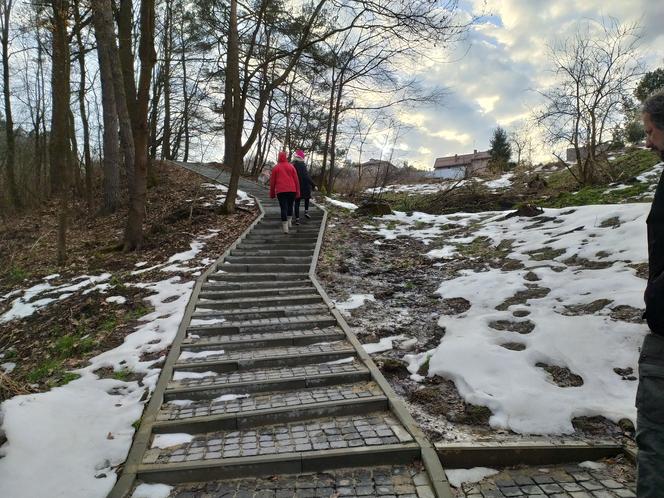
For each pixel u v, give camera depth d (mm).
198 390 3939
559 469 2979
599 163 12516
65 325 6086
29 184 19672
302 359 4500
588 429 3223
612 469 2928
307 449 3139
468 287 5832
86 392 4039
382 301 5996
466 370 3920
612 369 3674
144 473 2951
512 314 4789
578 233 6629
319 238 8906
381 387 3902
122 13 12148
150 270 7785
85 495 2820
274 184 9383
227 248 8508
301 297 6160
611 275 4957
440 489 2756
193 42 18766
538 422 3297
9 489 2838
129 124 13062
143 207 9438
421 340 4770
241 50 12805
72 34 13141
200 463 3006
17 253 10961
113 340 5262
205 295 6352
